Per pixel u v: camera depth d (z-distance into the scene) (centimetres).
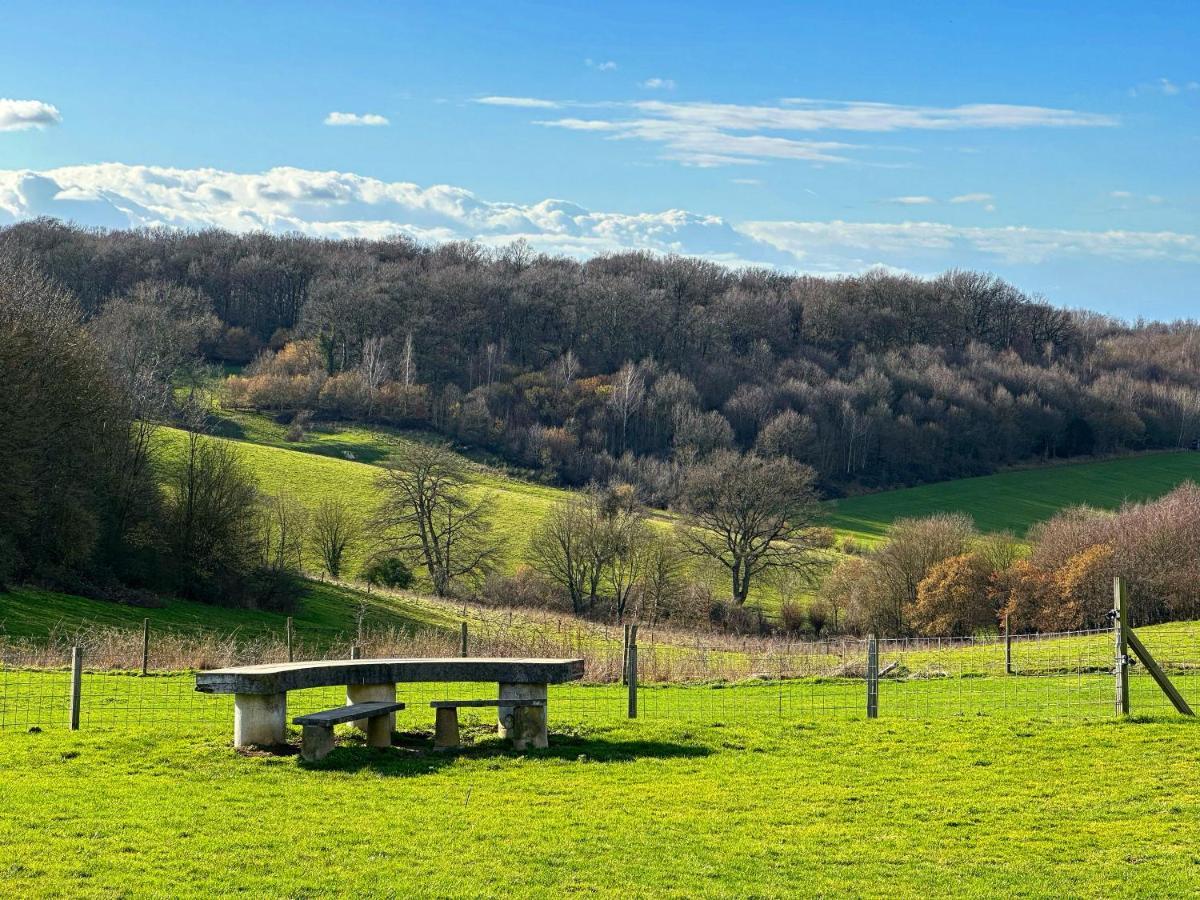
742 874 1273
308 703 2311
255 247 15788
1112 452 12838
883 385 12275
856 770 1719
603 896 1198
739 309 14238
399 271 14075
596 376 12788
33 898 1145
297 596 6319
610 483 10175
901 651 3881
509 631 5672
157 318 9062
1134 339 16512
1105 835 1422
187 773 1625
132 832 1356
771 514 7800
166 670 3016
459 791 1572
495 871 1261
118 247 14488
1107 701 2403
